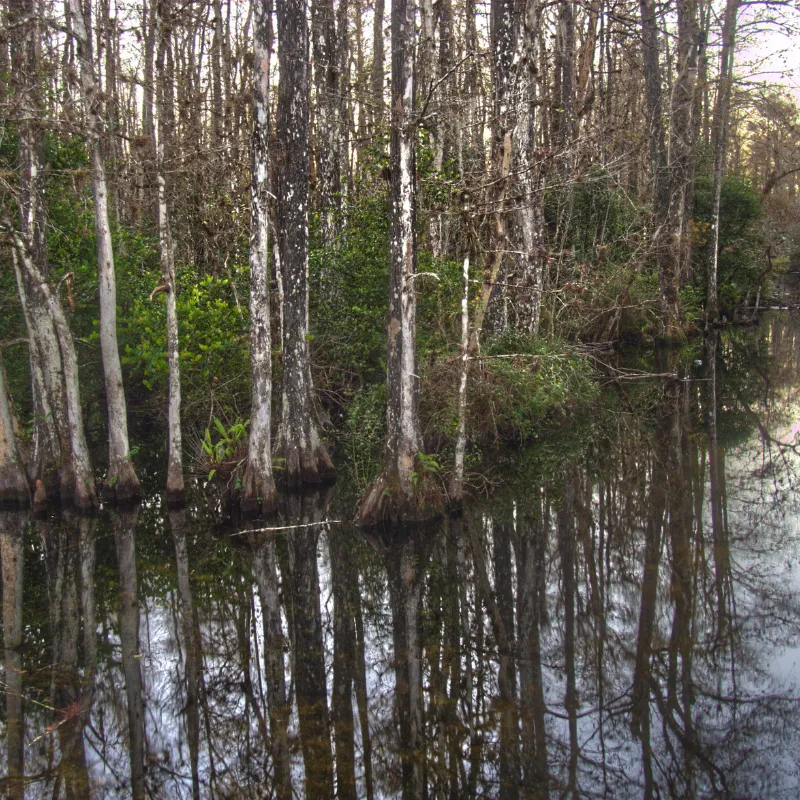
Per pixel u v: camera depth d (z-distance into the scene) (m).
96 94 10.41
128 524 10.66
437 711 5.95
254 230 10.36
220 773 5.25
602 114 15.72
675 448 13.54
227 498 11.30
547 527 10.00
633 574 8.37
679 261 22.95
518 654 6.87
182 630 7.59
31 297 10.86
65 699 6.30
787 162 31.20
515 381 13.16
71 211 13.55
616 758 5.25
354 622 7.67
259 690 6.38
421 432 10.62
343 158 19.42
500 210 10.05
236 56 16.52
